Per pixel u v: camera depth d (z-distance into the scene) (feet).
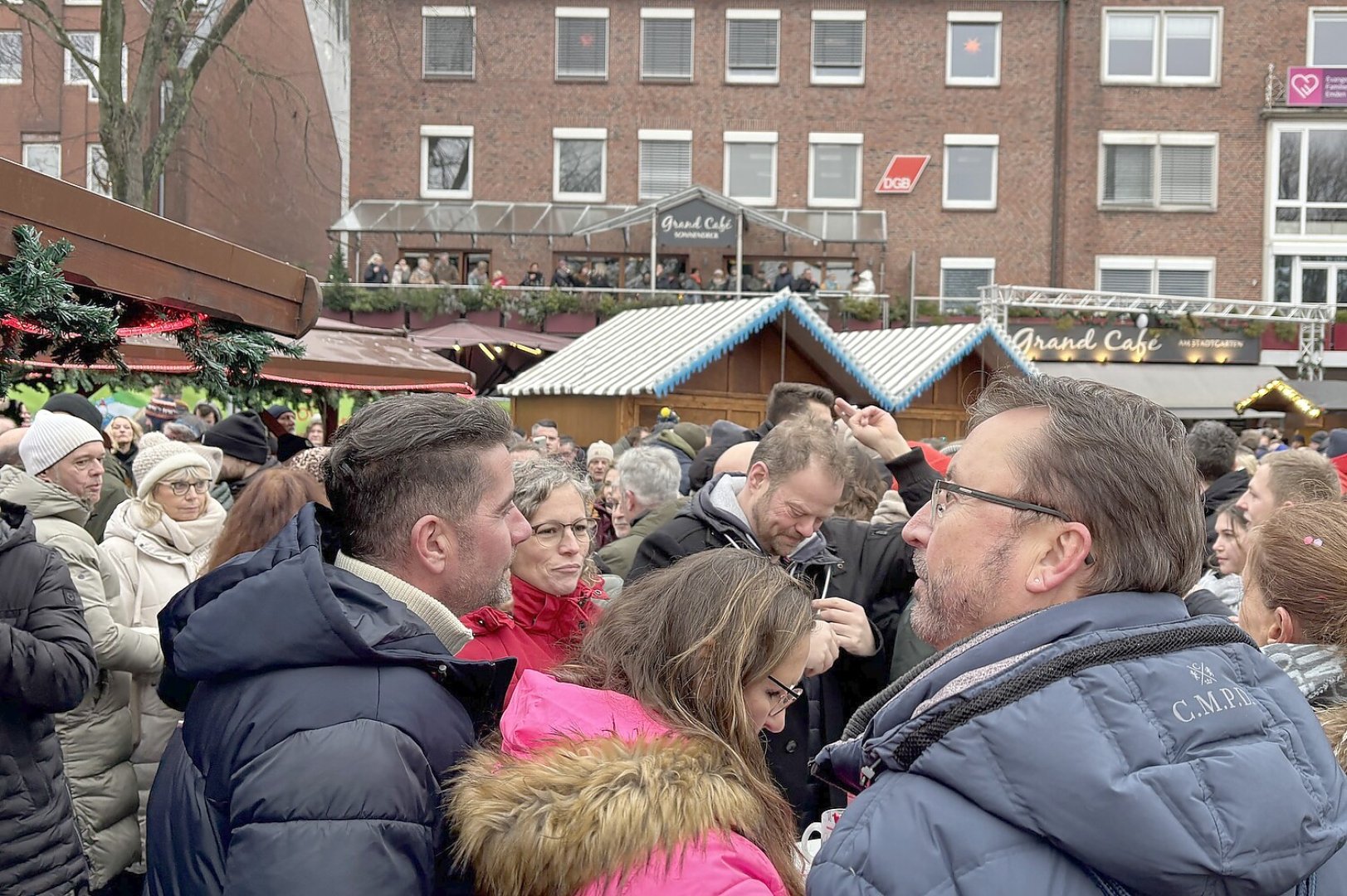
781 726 5.92
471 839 4.56
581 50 87.30
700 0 86.33
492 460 5.82
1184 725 3.77
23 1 47.98
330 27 100.07
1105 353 77.46
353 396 21.31
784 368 44.24
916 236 86.02
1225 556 12.32
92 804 10.89
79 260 6.45
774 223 81.05
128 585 12.50
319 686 4.93
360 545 5.78
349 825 4.61
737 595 5.41
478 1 86.89
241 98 86.22
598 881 4.29
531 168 87.45
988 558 4.50
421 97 87.35
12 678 7.81
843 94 86.22
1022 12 85.35
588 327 79.15
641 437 32.89
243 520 9.99
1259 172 84.53
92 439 12.05
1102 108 84.89
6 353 7.38
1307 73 83.10
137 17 77.25
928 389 46.37
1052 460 4.41
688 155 86.94
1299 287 84.48
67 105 79.15
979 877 3.75
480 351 76.33
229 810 4.92
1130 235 84.84
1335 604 6.85
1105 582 4.36
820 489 9.87
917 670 4.90
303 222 97.60
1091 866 3.69
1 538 8.22
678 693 5.27
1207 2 84.17
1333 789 3.95
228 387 8.43
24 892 8.03
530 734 4.97
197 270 7.30
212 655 5.01
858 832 4.07
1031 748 3.75
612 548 13.69
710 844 4.40
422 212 85.81
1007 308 76.74
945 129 85.76
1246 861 3.52
